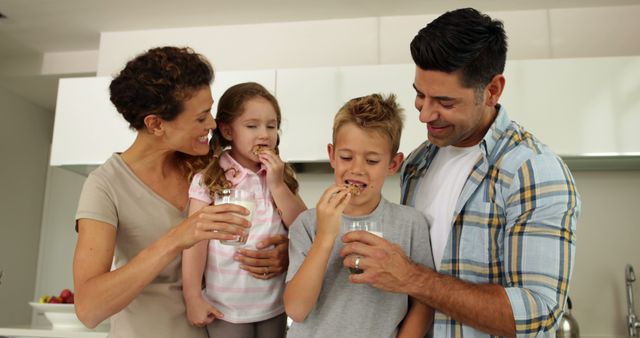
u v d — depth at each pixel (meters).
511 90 2.54
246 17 3.16
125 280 1.10
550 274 1.08
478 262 1.19
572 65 2.53
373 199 1.33
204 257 1.46
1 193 3.95
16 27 3.30
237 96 1.60
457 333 1.18
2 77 3.76
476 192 1.23
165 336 1.31
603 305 2.72
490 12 3.04
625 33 2.95
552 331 1.09
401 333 1.25
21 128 4.19
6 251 3.98
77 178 4.42
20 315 4.11
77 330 2.43
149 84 1.21
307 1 2.96
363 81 2.63
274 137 1.62
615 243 2.76
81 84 2.83
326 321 1.24
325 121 2.63
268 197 1.59
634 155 2.46
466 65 1.13
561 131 2.49
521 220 1.13
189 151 1.34
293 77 2.69
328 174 3.03
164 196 1.38
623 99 2.48
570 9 3.00
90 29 3.34
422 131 2.55
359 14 3.11
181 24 3.27
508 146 1.22
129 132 2.75
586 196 2.82
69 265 4.30
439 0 2.92
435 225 1.31
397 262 1.11
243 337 1.46
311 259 1.18
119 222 1.29
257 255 1.48
